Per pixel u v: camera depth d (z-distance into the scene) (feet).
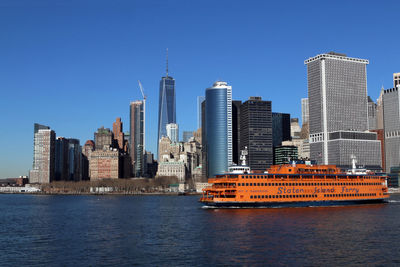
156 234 449.89
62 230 496.64
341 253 337.72
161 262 313.94
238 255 333.21
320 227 474.49
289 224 500.33
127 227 516.73
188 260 318.86
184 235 437.17
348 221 525.75
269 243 380.58
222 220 548.31
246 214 606.96
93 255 341.21
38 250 365.40
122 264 309.83
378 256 327.06
